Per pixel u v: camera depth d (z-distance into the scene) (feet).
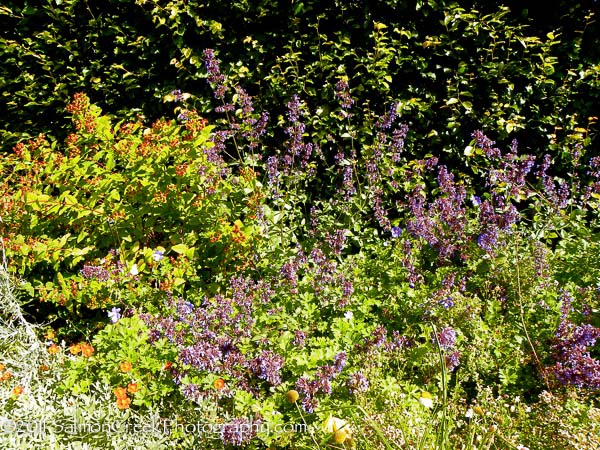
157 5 13.84
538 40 13.88
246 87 14.99
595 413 8.45
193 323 9.89
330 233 12.49
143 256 12.75
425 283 11.97
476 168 14.47
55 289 12.04
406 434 8.17
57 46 14.53
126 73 14.49
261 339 9.62
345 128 14.70
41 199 11.73
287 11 14.38
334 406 8.75
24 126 15.14
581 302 11.21
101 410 8.86
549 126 15.15
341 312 10.95
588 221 14.58
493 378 10.24
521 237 12.92
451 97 14.46
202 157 12.30
